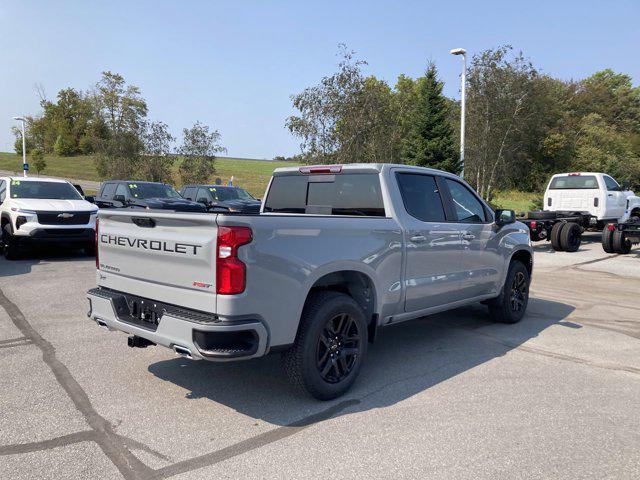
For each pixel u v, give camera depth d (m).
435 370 4.95
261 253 3.61
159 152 34.94
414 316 5.22
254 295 3.57
